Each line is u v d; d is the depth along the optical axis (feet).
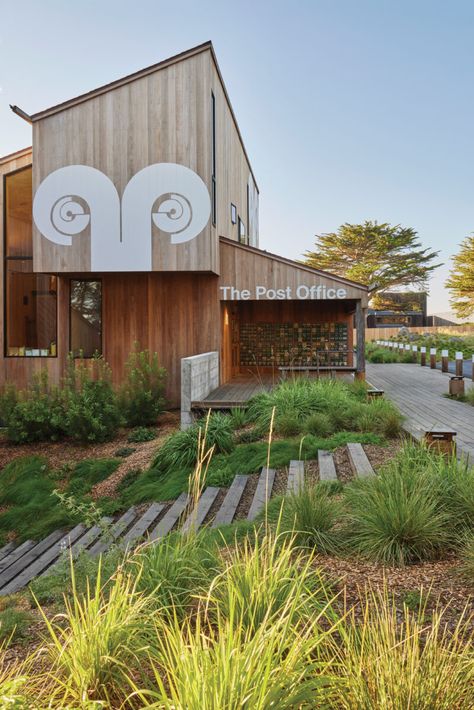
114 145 40.50
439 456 17.20
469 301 158.81
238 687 5.68
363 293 41.81
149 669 8.07
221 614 9.07
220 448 27.17
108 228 40.55
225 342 47.60
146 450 31.86
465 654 6.81
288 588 9.06
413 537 12.28
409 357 81.25
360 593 10.16
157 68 40.09
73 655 7.47
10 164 44.24
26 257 44.19
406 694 6.03
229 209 51.42
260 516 16.39
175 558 10.69
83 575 13.05
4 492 29.09
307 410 30.19
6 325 43.98
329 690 6.27
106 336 43.96
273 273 42.83
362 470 19.75
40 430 36.55
